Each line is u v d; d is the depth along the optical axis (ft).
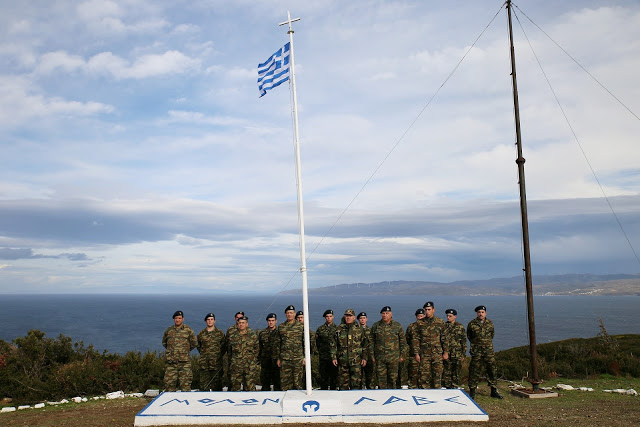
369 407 24.88
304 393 25.98
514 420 24.50
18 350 46.73
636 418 25.00
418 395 26.63
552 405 29.45
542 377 45.01
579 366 47.96
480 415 24.13
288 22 28.35
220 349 33.30
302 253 26.27
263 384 33.91
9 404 35.06
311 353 35.06
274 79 28.76
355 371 30.32
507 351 60.85
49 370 44.52
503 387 37.91
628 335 76.18
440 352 31.45
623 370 47.26
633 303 638.94
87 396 36.52
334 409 24.36
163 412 24.52
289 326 31.04
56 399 35.99
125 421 25.50
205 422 23.90
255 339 32.27
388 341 30.99
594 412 26.81
